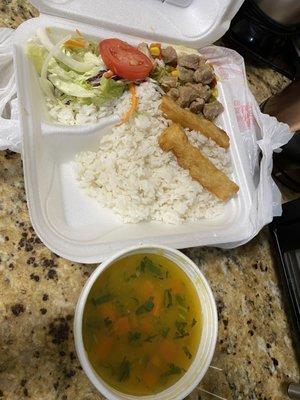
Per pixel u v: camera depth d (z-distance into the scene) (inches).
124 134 12.2
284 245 13.1
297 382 12.3
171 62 13.6
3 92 11.2
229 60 14.8
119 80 12.2
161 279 10.0
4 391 8.5
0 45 11.5
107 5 12.7
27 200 9.9
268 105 15.4
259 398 11.5
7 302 9.2
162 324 9.8
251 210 12.7
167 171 12.3
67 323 9.7
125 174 11.9
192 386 9.0
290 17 14.6
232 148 13.6
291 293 12.7
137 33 13.1
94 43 12.5
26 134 10.2
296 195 15.5
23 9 12.8
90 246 10.2
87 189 11.6
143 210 11.6
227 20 13.6
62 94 12.1
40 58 11.3
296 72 16.4
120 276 9.7
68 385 9.2
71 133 11.3
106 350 9.2
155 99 12.9
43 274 9.9
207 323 9.6
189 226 12.1
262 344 12.2
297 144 13.4
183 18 13.9
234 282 12.5
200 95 13.6
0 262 9.5
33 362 9.0
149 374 9.2
